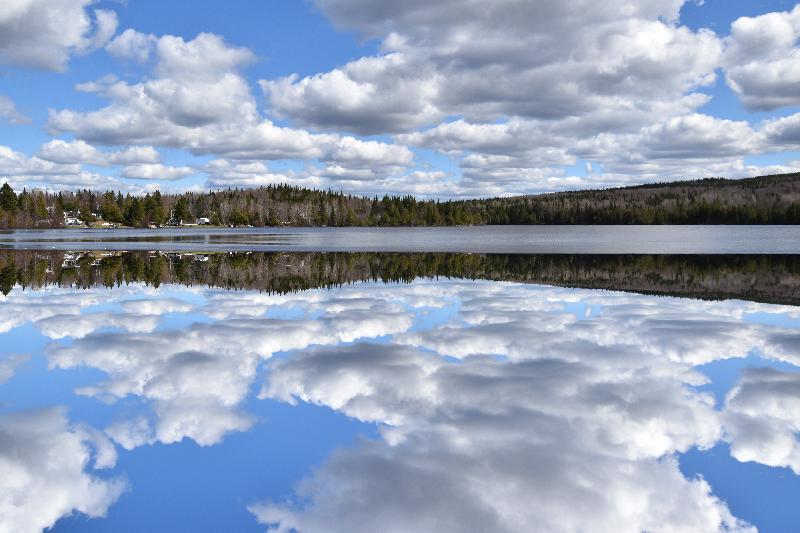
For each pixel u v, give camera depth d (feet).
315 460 20.08
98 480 18.75
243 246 196.54
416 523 15.87
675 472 19.07
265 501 17.29
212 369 31.86
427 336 40.50
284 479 18.72
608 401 25.98
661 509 16.67
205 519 16.29
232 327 44.24
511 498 17.26
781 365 32.27
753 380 29.30
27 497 17.62
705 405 25.52
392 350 36.22
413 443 21.39
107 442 21.81
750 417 23.98
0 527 15.88
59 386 28.84
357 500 17.21
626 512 16.52
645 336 40.22
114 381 29.66
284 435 22.33
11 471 19.42
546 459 19.94
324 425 23.31
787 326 44.09
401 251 165.58
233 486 18.26
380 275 89.04
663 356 34.37
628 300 59.11
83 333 42.14
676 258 128.67
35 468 19.62
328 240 260.42
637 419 23.72
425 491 17.74
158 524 16.06
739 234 309.63
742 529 15.80
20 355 35.29
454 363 32.89
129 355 35.19
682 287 71.26
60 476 18.99
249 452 20.80
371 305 55.83
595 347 36.83
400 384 28.84
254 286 73.46
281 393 27.50
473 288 70.44
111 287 73.00
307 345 37.81
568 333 41.39
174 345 37.99
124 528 15.89
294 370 31.53
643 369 31.45
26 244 207.10
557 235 328.08
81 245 199.82
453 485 18.08
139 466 19.75
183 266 108.68
